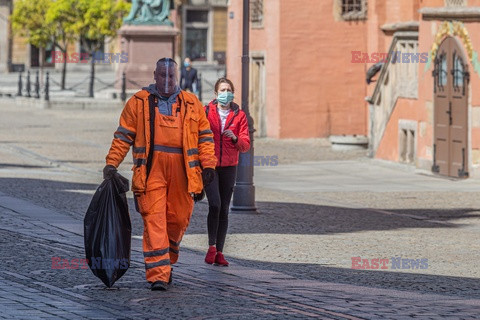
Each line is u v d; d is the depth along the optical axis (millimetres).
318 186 29578
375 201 25938
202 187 12953
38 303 11430
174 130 12797
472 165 30891
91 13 68375
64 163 33281
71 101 59250
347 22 45812
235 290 12875
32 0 70312
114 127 48094
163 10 61562
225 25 100188
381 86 36188
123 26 61281
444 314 11375
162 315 11062
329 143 44344
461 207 24797
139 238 17984
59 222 19328
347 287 13438
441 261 16625
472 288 13969
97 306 11453
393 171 33875
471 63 30641
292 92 45594
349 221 21797
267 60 46250
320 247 17859
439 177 32000
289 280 13938
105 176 12734
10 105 61188
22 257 15125
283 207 24172
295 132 45719
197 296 12328
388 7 38531
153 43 61281
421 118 33312
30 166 32250
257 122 47469
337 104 45969
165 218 12820
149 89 12883
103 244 12617
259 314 11148
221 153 15508
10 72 94250
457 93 31281
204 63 97250
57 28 70375
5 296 11805
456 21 31109
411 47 34531
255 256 16672
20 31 72812
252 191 22906
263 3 46469
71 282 13188
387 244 18500
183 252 16641
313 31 45625
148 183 12742
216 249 15398
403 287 13961
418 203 25578
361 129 46188
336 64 45875
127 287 12914
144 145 12766
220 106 15758
